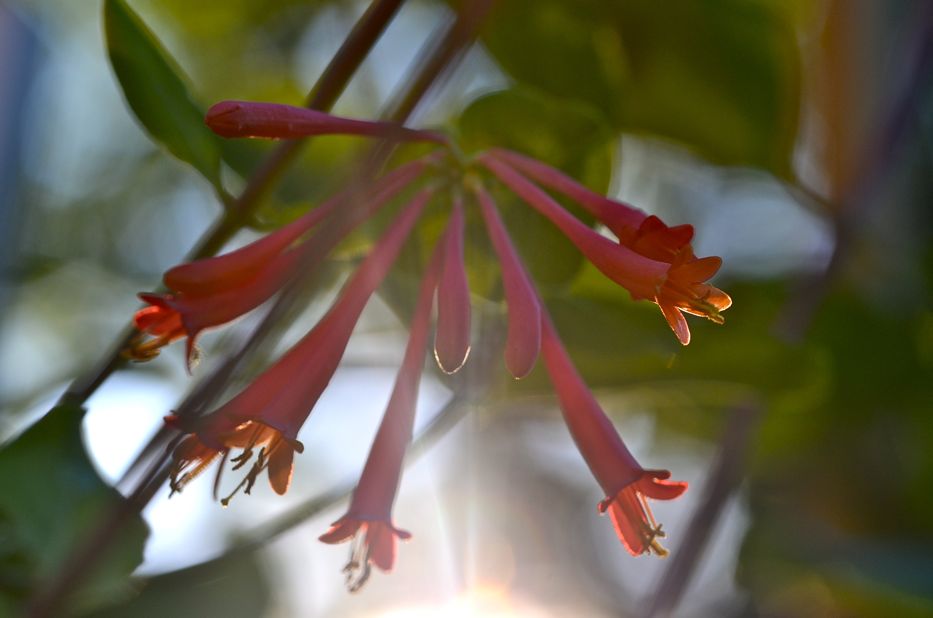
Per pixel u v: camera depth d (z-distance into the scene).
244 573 0.37
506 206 0.33
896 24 0.40
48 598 0.30
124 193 0.47
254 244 0.29
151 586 0.33
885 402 0.42
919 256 0.42
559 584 0.46
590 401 0.30
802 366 0.34
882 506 0.42
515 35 0.36
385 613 0.42
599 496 0.49
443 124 0.35
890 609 0.39
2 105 0.38
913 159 0.42
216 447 0.28
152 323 0.29
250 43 0.41
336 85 0.30
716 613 0.45
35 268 0.42
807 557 0.40
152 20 0.41
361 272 0.30
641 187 0.46
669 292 0.29
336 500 0.33
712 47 0.37
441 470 0.41
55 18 0.43
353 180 0.30
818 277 0.39
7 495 0.30
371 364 0.38
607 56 0.36
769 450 0.43
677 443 0.46
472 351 0.34
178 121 0.31
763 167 0.39
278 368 0.29
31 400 0.41
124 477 0.30
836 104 0.40
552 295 0.34
